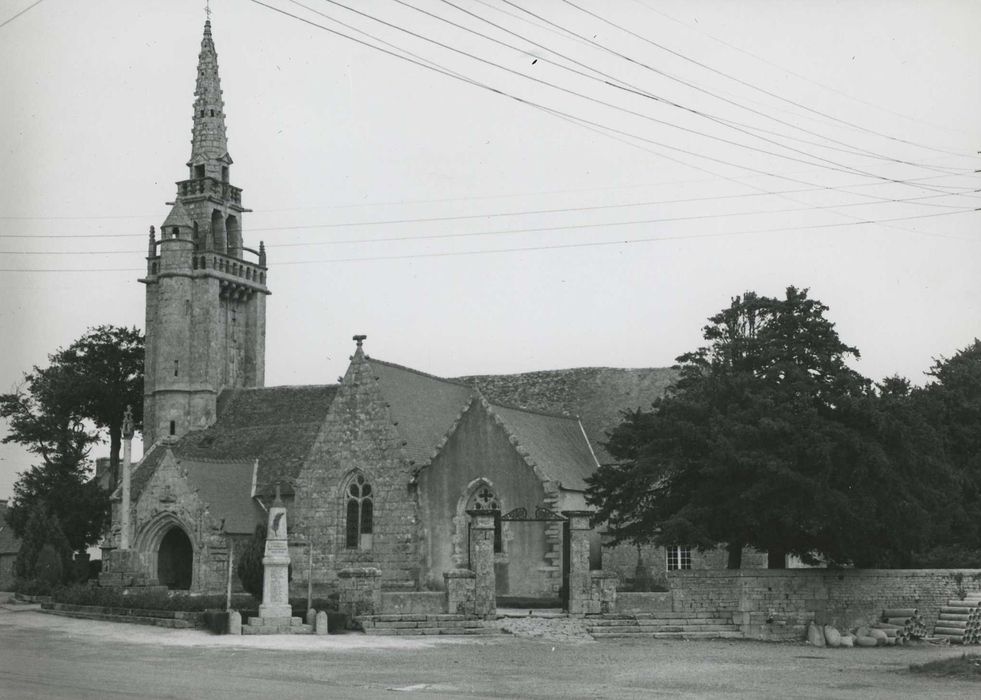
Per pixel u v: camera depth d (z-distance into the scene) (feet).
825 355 192.65
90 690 94.84
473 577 167.63
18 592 221.66
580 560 176.86
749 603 178.91
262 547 185.98
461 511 206.49
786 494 177.27
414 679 112.16
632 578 221.87
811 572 182.91
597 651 147.13
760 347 195.62
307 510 215.72
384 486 210.18
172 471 233.76
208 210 350.84
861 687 116.47
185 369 334.85
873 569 188.65
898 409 185.37
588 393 263.70
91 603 173.68
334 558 212.43
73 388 354.74
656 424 188.55
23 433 350.64
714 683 116.26
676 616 178.29
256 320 356.79
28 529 256.73
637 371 264.93
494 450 206.28
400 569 206.39
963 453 236.63
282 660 123.85
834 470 178.29
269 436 287.07
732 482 180.34
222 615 150.00
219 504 235.40
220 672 111.96
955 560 210.59
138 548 233.96
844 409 182.60
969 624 183.93
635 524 191.11
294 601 168.86
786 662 140.97
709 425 182.60
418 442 216.33
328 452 215.92
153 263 350.84
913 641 182.19
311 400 301.43
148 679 103.76
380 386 215.10
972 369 275.39
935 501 189.88
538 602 189.78
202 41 364.58
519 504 202.69
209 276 338.13
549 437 230.27
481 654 136.98
